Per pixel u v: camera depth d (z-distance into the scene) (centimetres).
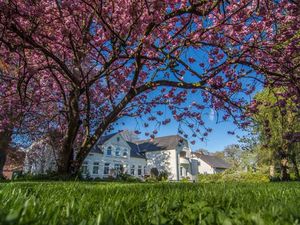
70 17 958
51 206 201
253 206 225
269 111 1557
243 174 2558
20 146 2517
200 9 899
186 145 5178
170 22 1040
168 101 1384
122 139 4506
